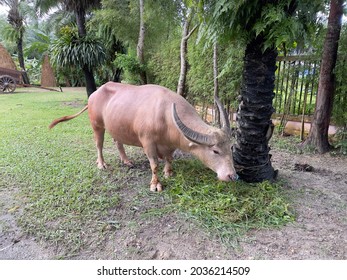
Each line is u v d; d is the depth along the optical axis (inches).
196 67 272.2
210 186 129.7
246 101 129.4
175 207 118.5
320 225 108.7
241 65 229.3
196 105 310.2
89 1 395.9
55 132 240.8
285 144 216.7
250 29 119.2
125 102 136.6
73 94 558.6
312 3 117.0
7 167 161.6
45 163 167.2
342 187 142.3
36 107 376.2
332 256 92.2
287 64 237.8
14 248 97.7
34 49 905.5
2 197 130.1
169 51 320.2
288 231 104.7
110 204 121.9
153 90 134.9
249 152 133.4
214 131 111.8
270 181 139.4
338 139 210.8
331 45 187.9
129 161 166.4
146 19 353.7
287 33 106.9
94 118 152.6
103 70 535.5
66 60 394.9
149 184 141.0
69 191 133.2
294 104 240.7
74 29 424.2
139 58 363.6
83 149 195.5
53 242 100.1
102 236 102.5
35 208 119.8
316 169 167.0
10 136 225.6
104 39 473.1
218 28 118.4
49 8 540.4
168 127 124.1
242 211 111.9
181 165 157.5
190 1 126.9
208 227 106.0
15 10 714.8
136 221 110.9
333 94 197.9
